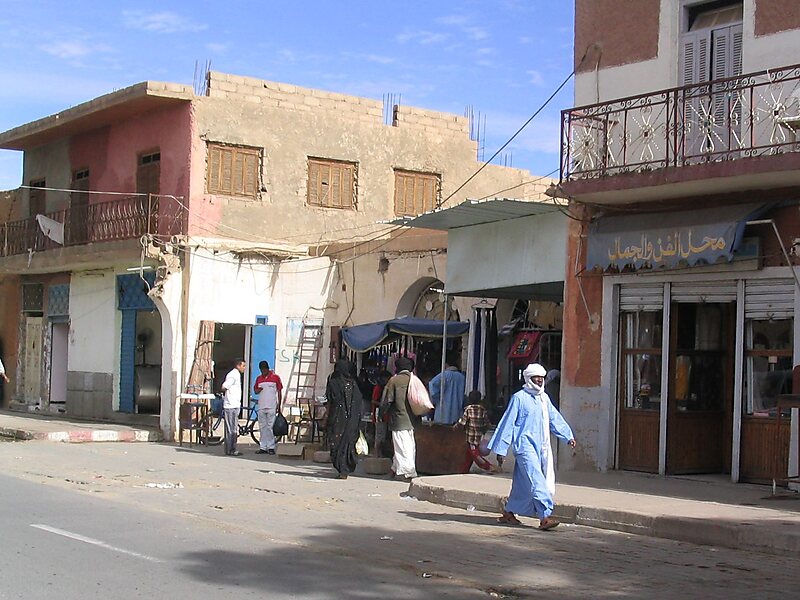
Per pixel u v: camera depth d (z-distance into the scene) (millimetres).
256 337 25922
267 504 13836
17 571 8578
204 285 25297
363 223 28375
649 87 16141
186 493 14789
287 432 22156
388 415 17750
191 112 25828
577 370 16797
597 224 16328
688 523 11438
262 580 8477
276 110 27125
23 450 20953
